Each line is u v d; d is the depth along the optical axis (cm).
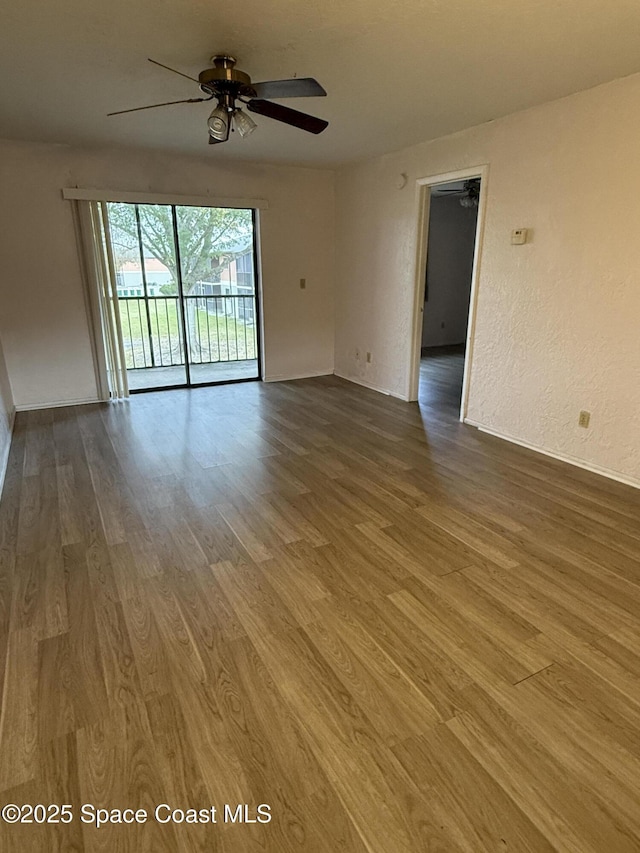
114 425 434
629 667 173
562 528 265
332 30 227
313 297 599
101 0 201
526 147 346
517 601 207
